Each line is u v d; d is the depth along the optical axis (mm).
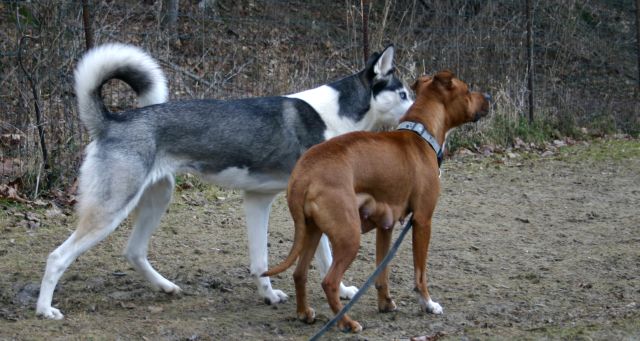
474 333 4328
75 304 4910
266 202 5234
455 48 11812
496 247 6594
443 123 4934
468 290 5371
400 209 4484
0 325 4375
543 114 12523
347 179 4145
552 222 7484
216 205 7758
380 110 5684
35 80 7719
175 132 4922
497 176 9594
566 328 4387
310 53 11352
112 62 4977
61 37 8000
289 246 6547
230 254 6246
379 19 13805
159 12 10273
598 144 12148
